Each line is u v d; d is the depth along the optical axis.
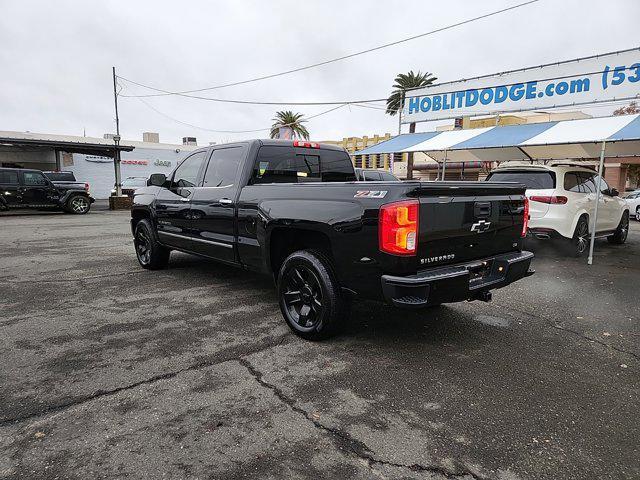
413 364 3.39
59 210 19.36
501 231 3.93
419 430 2.51
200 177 5.45
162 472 2.12
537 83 11.18
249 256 4.57
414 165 31.78
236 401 2.80
